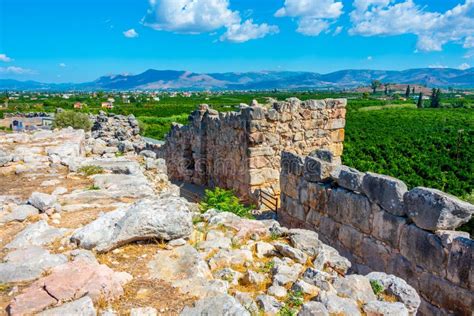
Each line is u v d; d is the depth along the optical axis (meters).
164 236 4.79
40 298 3.42
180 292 3.75
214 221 6.00
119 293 3.63
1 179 8.12
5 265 3.98
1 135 13.39
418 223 5.66
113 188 7.29
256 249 5.25
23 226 5.38
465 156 41.88
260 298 3.88
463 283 5.01
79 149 12.16
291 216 9.22
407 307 4.21
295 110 13.09
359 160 36.38
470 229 12.29
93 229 4.68
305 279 4.38
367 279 4.45
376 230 6.49
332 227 7.65
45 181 7.86
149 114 91.06
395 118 97.94
